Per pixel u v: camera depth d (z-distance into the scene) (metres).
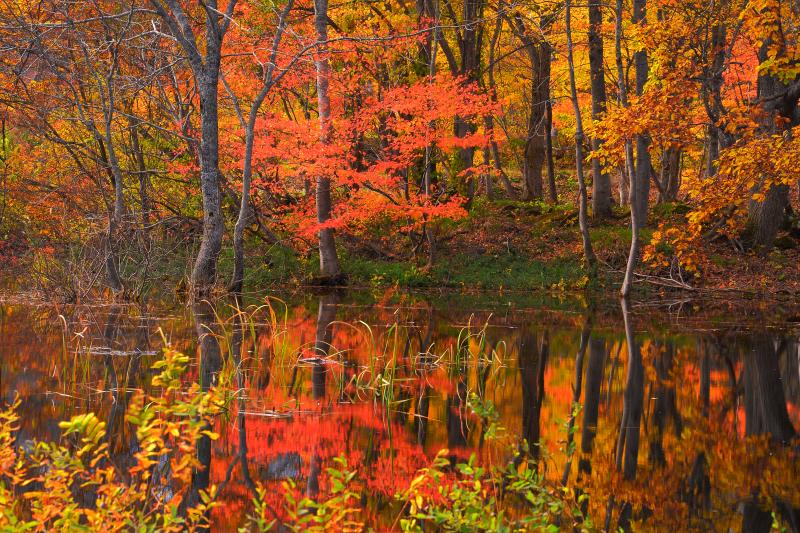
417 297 18.77
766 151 13.31
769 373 9.65
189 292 16.50
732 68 19.59
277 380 8.59
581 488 5.40
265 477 5.37
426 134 18.80
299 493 5.07
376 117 19.44
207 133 16.27
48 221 18.91
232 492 5.06
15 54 17.45
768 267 20.64
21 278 18.55
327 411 7.31
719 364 10.21
